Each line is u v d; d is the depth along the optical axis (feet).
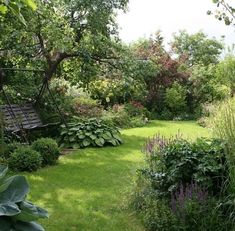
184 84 58.39
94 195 17.42
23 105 31.17
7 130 25.36
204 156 14.42
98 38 33.78
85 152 27.37
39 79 34.71
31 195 17.17
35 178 19.95
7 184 5.93
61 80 39.70
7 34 29.55
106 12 34.06
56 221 14.29
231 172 13.23
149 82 56.29
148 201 14.97
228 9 15.24
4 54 32.55
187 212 12.85
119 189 18.35
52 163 23.16
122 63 35.37
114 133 31.58
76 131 30.40
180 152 14.99
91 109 39.42
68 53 33.83
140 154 26.81
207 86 55.42
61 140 30.09
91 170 21.99
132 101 51.55
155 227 13.44
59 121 32.91
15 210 5.59
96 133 30.63
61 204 16.15
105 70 36.96
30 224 5.92
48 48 33.35
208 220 12.66
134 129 40.83
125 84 35.81
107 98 47.70
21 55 32.99
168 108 56.44
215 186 14.16
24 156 21.35
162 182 15.29
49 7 30.71
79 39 34.91
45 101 34.27
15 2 8.05
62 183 19.22
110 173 21.38
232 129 13.75
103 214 15.17
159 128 41.78
